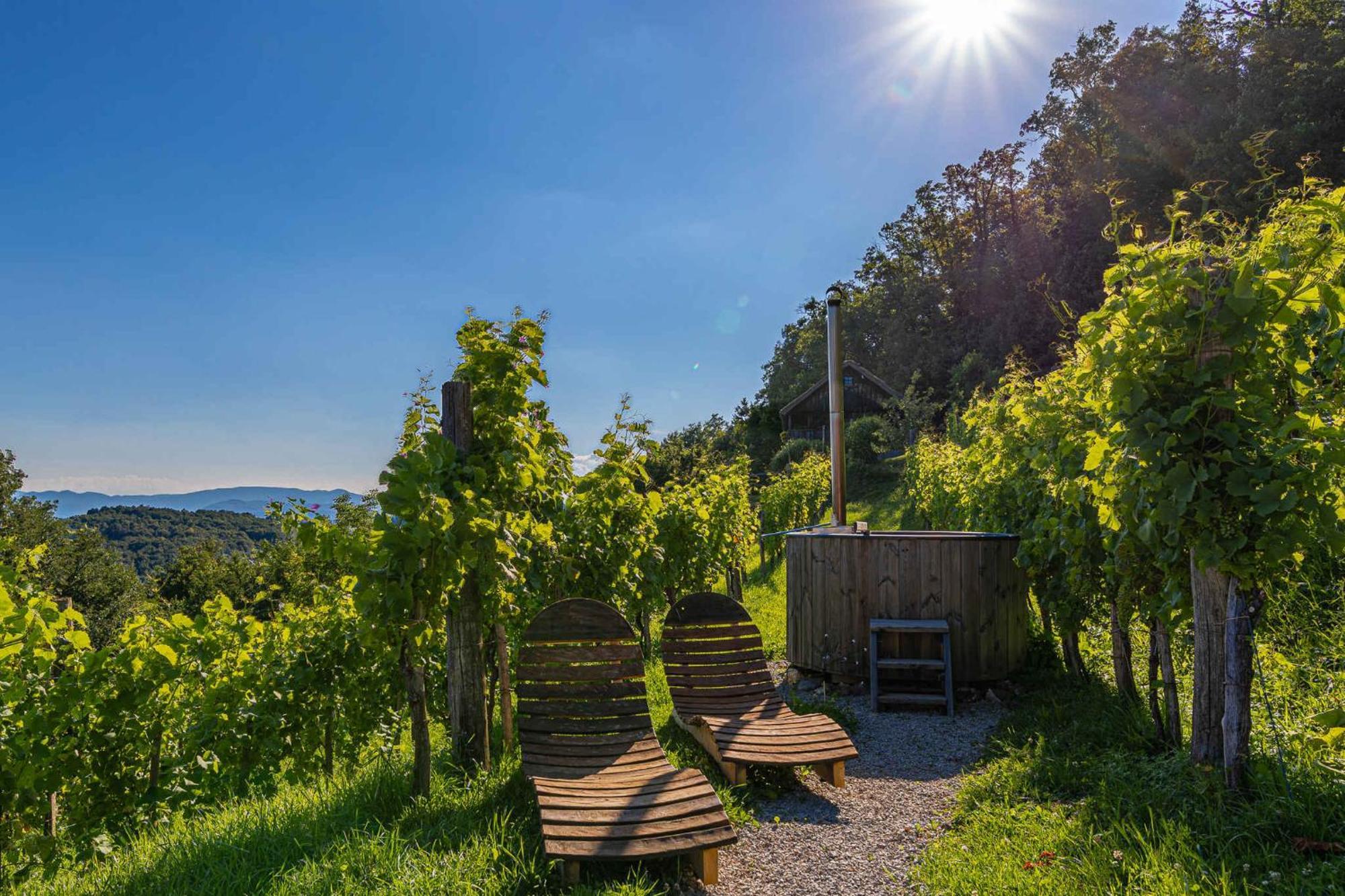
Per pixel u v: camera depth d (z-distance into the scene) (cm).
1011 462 712
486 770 459
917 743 576
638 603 795
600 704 479
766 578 1511
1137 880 305
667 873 362
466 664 471
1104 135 3706
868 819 435
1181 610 416
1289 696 439
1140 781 392
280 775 548
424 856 332
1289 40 2855
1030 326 3938
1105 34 4156
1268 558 345
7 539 426
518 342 518
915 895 340
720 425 5347
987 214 5322
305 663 543
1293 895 274
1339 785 333
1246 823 326
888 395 3800
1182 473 355
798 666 761
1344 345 363
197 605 3988
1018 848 355
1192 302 370
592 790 392
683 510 938
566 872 329
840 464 1007
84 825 445
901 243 5884
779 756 469
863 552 715
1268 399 358
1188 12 3638
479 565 436
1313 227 348
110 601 3734
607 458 691
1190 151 3031
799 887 353
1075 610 619
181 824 422
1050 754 477
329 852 338
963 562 690
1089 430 491
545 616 490
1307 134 2550
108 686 448
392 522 399
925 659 685
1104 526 471
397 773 430
